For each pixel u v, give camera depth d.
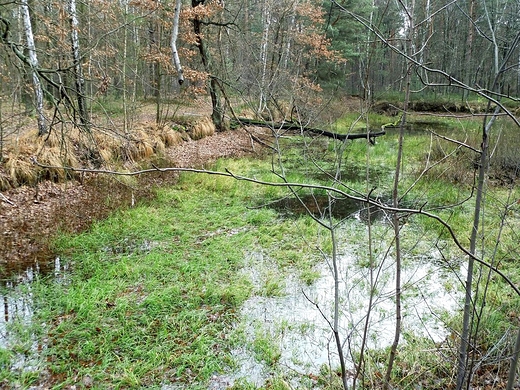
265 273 5.91
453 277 5.70
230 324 4.76
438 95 25.44
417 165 12.12
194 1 13.19
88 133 5.72
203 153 13.68
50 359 4.10
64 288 5.37
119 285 5.36
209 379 3.92
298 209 8.78
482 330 4.30
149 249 6.61
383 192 9.52
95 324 4.59
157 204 8.73
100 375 3.87
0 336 4.37
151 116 16.92
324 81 14.62
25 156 8.95
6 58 5.35
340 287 5.56
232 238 7.10
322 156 13.21
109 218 7.67
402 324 4.68
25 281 5.54
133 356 4.20
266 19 14.29
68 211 8.02
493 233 6.72
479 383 3.58
